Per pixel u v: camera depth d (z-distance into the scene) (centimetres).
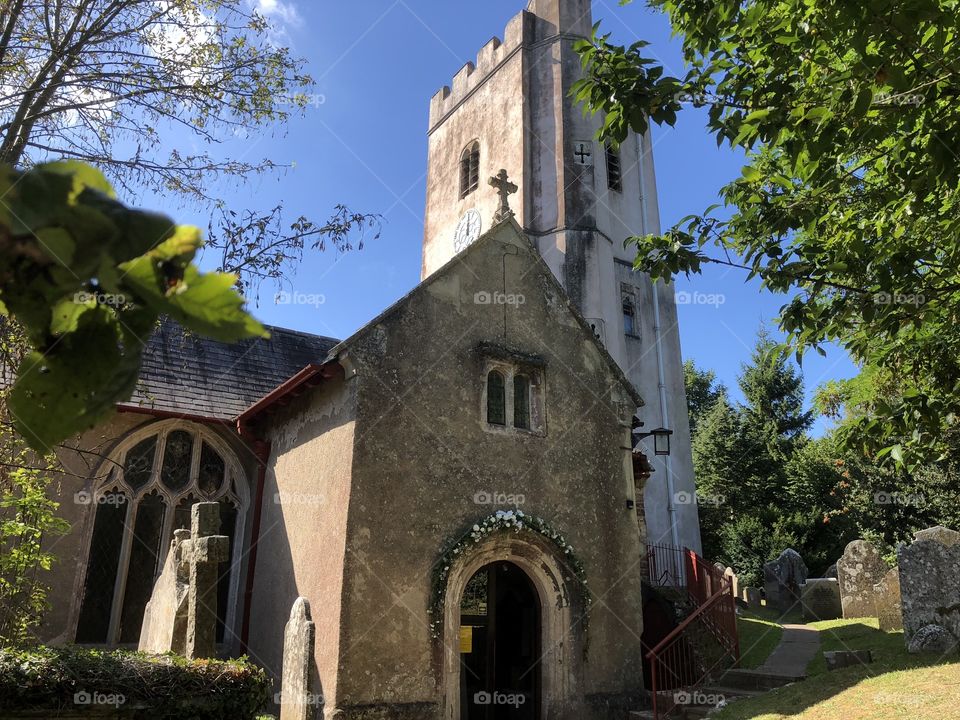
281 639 1167
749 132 604
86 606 1302
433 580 1095
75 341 93
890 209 685
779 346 770
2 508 1138
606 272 2270
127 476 1402
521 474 1242
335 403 1179
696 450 3438
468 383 1237
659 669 1319
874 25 496
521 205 2359
